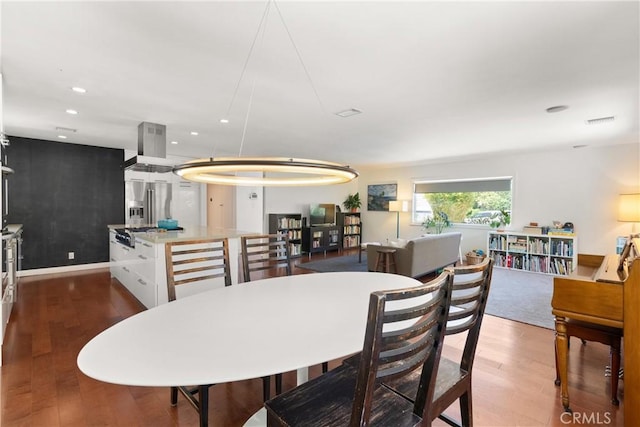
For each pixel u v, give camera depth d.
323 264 6.30
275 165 1.38
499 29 1.81
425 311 1.00
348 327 1.38
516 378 2.22
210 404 1.95
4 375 2.22
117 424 1.76
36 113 3.49
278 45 2.01
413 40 1.94
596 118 3.52
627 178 4.94
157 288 3.22
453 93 2.80
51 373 2.25
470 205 6.87
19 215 4.95
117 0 1.58
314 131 4.23
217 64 2.29
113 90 2.79
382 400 1.24
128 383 0.94
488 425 1.76
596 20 1.70
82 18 1.73
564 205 5.53
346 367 1.47
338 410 1.16
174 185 6.48
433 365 1.12
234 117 3.61
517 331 3.04
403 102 3.04
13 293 3.59
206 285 3.53
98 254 5.66
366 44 1.99
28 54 2.14
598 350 2.62
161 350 1.15
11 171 2.88
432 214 7.51
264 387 1.87
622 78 2.46
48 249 5.21
